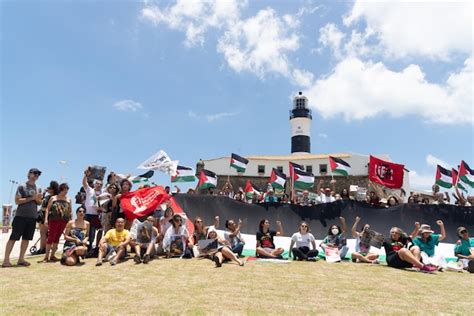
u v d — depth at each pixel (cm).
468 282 703
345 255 1055
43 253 1038
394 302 514
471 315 456
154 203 998
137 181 1523
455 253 984
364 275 748
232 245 1027
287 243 1206
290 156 4606
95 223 968
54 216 866
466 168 1572
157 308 454
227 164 4297
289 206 1329
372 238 1046
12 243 781
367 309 471
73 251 811
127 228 996
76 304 470
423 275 775
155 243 942
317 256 1043
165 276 679
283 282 644
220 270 763
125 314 428
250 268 802
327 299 521
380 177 1530
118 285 593
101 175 1068
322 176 4138
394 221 1262
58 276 670
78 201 1031
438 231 1243
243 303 486
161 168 1269
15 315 418
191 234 1122
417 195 1423
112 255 847
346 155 4194
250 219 1318
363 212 1284
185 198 1321
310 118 5394
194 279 653
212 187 1742
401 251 860
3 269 739
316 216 1304
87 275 682
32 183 818
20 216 789
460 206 1259
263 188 4219
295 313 445
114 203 976
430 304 508
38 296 511
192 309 452
